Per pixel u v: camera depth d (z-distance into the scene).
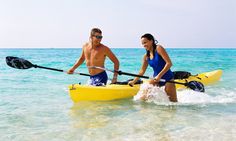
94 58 6.92
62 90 8.56
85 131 4.42
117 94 6.79
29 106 6.23
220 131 4.37
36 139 4.08
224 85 9.81
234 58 37.44
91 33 6.86
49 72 14.59
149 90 6.54
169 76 6.42
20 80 11.12
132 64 23.27
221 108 5.94
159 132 4.35
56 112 5.66
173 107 6.05
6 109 5.95
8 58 7.02
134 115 5.39
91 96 6.69
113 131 4.41
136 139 4.05
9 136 4.22
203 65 22.42
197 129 4.48
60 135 4.25
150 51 6.37
